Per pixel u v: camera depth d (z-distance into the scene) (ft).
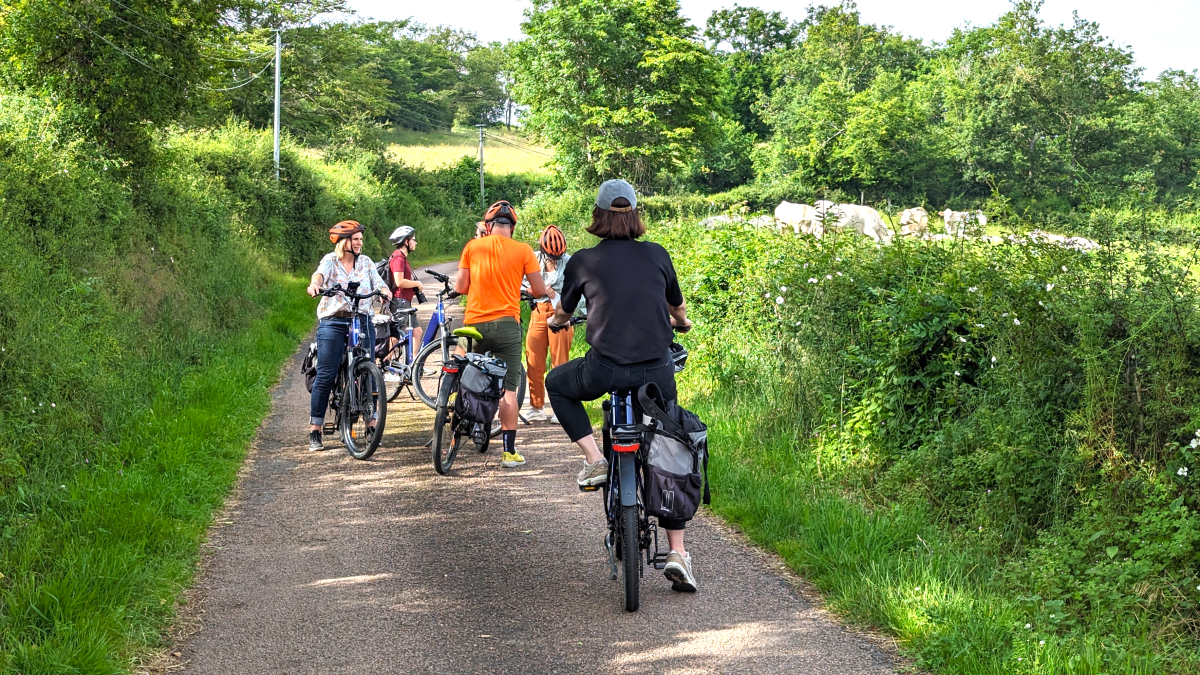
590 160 164.04
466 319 21.80
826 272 24.30
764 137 280.72
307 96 154.61
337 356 23.48
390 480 20.94
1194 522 13.41
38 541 14.71
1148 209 17.62
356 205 100.07
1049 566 14.10
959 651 11.70
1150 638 12.35
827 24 259.39
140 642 12.30
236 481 20.79
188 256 41.45
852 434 20.31
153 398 25.46
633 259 14.07
